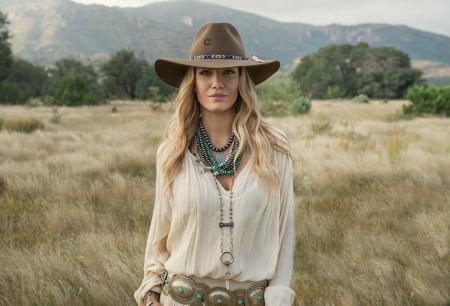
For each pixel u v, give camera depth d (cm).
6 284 391
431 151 1123
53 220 578
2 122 1641
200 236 173
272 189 173
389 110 3219
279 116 2430
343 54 10731
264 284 179
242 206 170
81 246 479
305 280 430
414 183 807
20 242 521
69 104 3906
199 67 179
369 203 672
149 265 193
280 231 181
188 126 184
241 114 181
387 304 377
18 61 7612
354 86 9762
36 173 846
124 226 573
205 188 172
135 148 1161
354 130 1598
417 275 421
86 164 949
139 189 757
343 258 476
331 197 724
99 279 402
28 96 4712
